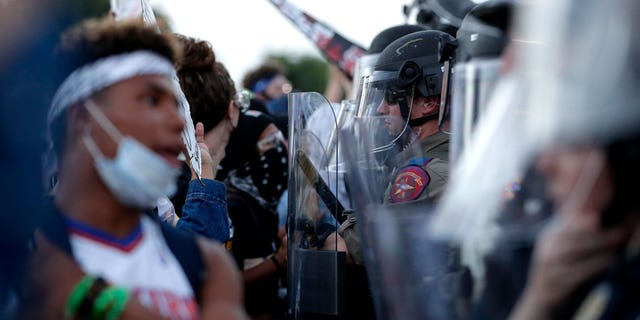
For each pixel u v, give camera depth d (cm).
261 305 353
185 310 155
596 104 130
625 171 133
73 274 147
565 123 132
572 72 132
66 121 156
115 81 154
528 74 142
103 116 153
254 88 636
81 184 154
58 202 155
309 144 279
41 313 146
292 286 277
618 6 130
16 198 149
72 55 157
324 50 509
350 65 503
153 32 162
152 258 156
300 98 281
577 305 141
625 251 138
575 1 133
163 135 155
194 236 168
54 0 160
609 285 137
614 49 130
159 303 151
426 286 158
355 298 268
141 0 242
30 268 147
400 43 281
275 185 362
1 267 146
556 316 142
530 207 147
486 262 152
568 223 140
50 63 156
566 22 133
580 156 136
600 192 136
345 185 276
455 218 154
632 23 129
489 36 176
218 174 358
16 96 153
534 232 148
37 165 153
